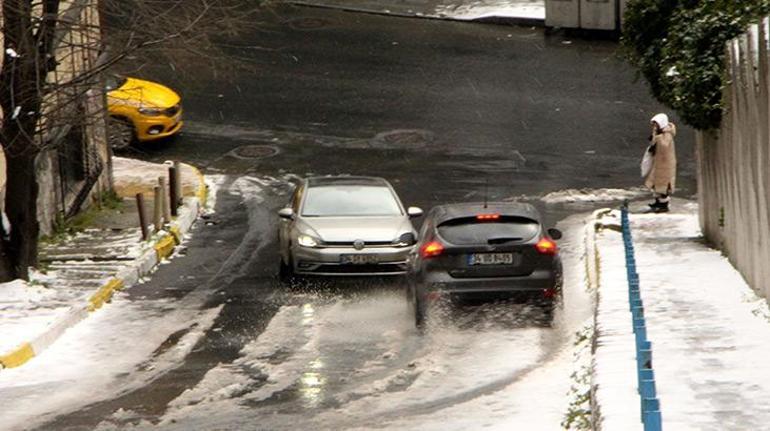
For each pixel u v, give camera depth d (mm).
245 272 66000
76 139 76812
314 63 108250
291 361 46469
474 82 103125
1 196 64562
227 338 50969
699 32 60875
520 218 50375
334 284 62156
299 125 96250
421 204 79875
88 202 78438
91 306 56438
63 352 49031
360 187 65688
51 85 58500
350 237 60594
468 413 37906
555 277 50062
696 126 62156
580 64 105875
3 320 52250
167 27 64938
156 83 102562
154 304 58250
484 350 46875
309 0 122000
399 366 45156
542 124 94312
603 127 93375
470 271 49562
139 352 48812
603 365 37125
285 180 86375
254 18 117188
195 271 66438
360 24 117312
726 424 29750
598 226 72125
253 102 100750
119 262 65312
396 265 60656
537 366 44062
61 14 59719
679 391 33250
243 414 39125
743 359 36969
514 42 111750
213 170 88750
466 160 88125
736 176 55281
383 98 100625
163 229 73062
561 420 35969
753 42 50562
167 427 37688
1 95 57344
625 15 68750
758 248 48594
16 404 41219
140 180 85875
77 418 39188
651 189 77188
